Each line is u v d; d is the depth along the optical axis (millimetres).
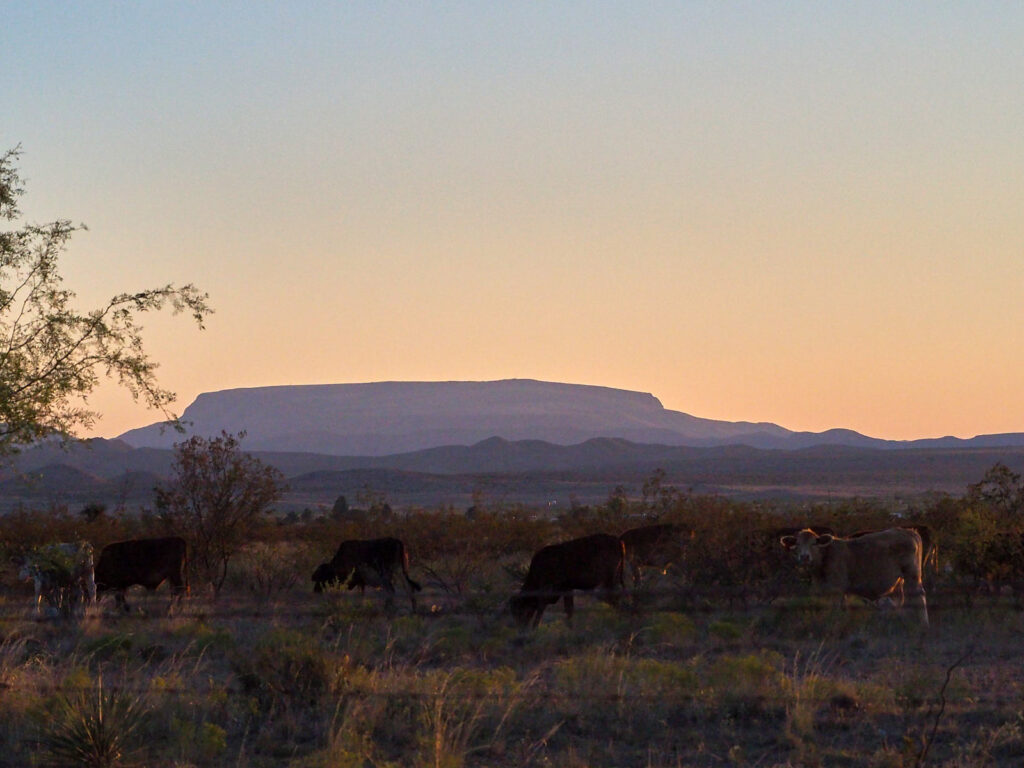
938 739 20188
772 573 38312
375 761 19031
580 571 36156
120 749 19141
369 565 43219
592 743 20375
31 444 30219
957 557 38625
